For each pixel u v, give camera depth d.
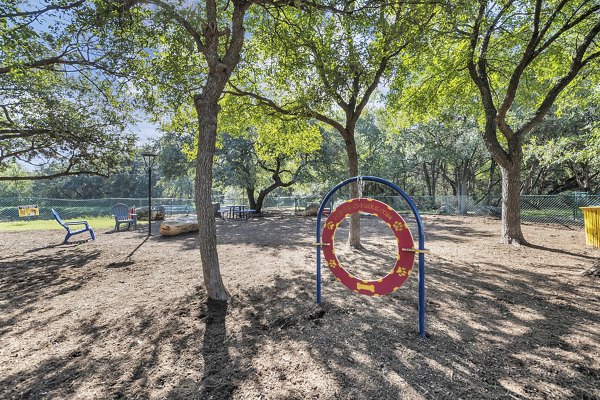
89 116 10.43
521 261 5.80
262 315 3.31
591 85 9.66
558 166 20.66
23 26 4.54
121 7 4.23
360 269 5.32
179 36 5.30
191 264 5.93
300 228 12.45
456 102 11.09
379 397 1.91
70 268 5.76
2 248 8.03
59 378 2.20
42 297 4.08
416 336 2.76
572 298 3.74
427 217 17.08
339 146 23.89
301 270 5.32
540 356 2.38
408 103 9.71
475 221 14.34
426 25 5.49
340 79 5.94
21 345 2.72
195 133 8.73
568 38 8.38
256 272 5.19
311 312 3.37
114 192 43.00
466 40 7.91
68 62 6.50
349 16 5.25
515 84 7.00
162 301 3.81
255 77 8.16
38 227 13.35
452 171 32.38
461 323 3.04
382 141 28.92
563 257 6.12
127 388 2.06
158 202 27.50
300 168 21.84
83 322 3.22
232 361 2.38
